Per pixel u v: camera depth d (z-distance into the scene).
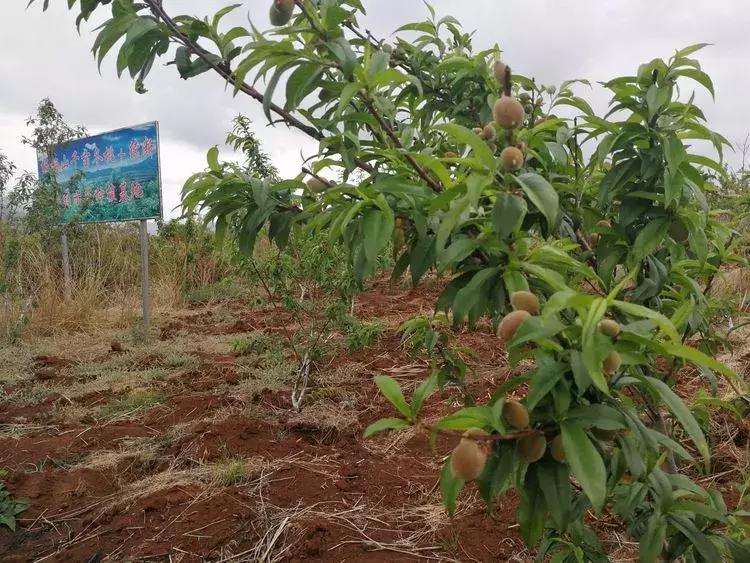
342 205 1.48
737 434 3.19
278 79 1.46
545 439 1.09
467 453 1.01
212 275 10.15
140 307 8.71
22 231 8.15
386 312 7.07
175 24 1.67
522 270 1.31
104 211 7.57
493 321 1.65
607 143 1.59
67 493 3.24
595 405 1.08
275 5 1.44
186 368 5.53
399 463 3.42
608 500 1.58
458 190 1.25
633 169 1.60
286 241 1.76
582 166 1.93
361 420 4.05
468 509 2.88
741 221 2.84
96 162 7.59
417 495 3.05
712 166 1.60
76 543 2.80
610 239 1.71
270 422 4.00
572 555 1.63
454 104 2.12
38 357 6.15
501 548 2.56
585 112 1.89
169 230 10.54
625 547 2.44
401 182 1.38
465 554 2.54
